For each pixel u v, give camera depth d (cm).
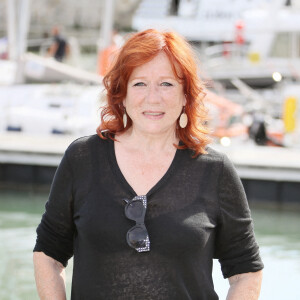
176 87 292
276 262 869
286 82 2339
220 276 756
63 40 2641
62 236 301
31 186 1304
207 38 2733
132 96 291
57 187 297
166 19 2850
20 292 735
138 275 279
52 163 1294
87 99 1661
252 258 301
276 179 1194
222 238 300
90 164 293
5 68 2069
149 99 288
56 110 1655
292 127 1680
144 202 284
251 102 2164
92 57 3212
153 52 287
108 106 303
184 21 2817
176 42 291
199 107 302
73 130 1627
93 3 4991
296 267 843
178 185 289
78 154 296
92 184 290
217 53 2684
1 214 1120
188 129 299
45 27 4766
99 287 281
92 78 1914
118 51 298
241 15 2773
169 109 290
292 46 2608
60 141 1435
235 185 296
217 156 297
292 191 1193
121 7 4738
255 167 1199
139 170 292
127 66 289
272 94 2269
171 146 297
